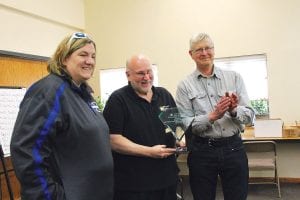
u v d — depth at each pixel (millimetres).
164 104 2057
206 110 2199
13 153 1363
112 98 1936
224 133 2123
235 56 4969
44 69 4641
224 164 2139
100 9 5676
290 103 4746
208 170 2156
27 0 4445
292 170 4766
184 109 2229
